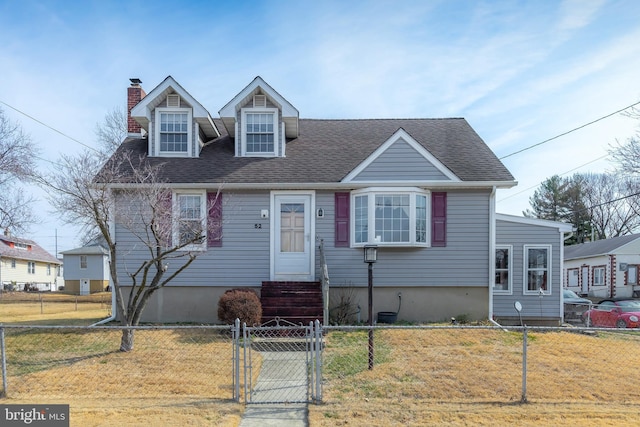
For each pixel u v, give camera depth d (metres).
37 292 38.12
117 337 9.91
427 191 12.40
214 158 13.47
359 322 12.02
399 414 5.75
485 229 12.39
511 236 14.67
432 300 12.38
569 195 44.97
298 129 14.70
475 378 7.22
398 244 12.11
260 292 12.41
